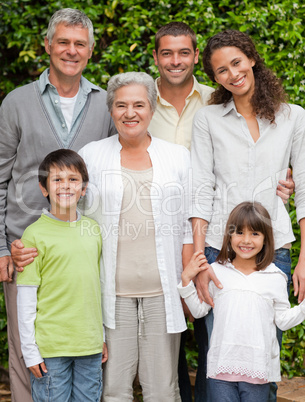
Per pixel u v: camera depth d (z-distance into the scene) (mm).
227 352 2805
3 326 4230
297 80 4082
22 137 3184
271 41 4125
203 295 2988
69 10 3152
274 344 2869
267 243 2916
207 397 3109
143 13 4219
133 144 3004
